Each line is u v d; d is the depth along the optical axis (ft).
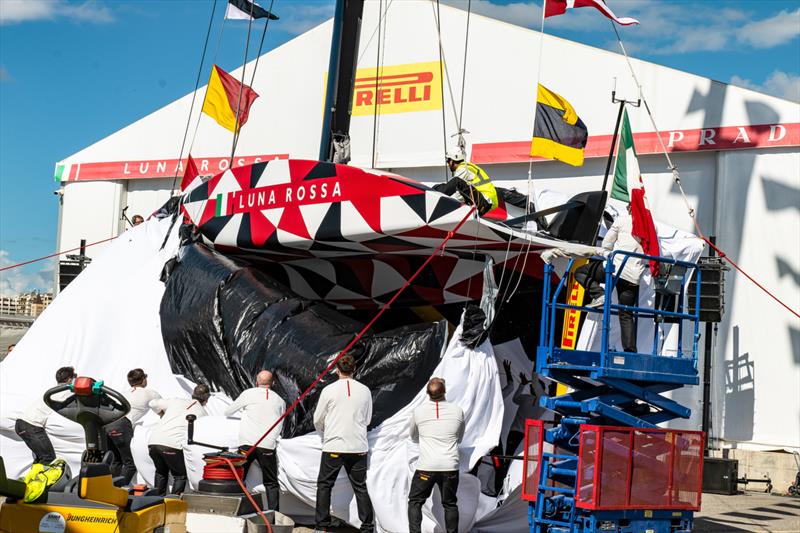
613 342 32.27
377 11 58.13
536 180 53.62
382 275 35.83
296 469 28.40
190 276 36.01
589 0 32.99
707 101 49.29
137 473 31.17
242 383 32.32
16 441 33.55
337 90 38.63
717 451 47.24
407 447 27.66
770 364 46.91
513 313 34.42
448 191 30.45
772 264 47.44
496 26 54.75
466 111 55.21
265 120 62.34
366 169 32.83
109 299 37.83
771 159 47.91
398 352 29.66
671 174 50.34
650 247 27.45
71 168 68.44
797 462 44.96
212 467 24.23
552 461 25.66
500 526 29.27
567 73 52.65
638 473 24.93
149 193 66.64
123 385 35.42
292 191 34.32
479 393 28.55
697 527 31.73
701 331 48.19
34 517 17.44
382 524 27.12
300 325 32.14
